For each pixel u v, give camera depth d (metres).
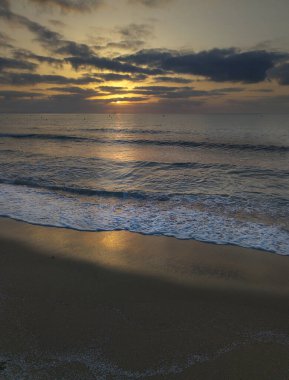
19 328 4.29
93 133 42.66
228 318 4.62
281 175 15.20
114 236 7.93
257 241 7.51
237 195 11.63
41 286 5.51
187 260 6.61
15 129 50.41
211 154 23.25
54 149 25.28
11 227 8.50
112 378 3.47
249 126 60.19
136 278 5.85
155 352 3.88
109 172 16.12
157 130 48.84
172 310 4.82
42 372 3.51
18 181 13.88
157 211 9.94
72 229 8.38
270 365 3.67
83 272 6.07
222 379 3.48
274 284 5.60
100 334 4.21
